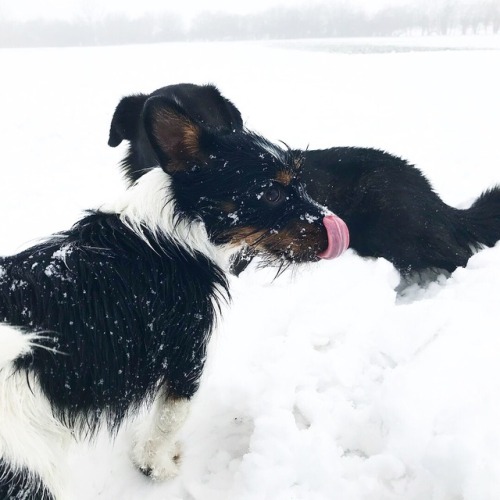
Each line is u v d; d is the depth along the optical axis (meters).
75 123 1.91
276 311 0.82
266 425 0.58
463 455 0.48
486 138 1.65
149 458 0.59
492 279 0.78
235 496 0.54
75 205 1.21
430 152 1.54
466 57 3.64
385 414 0.57
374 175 0.95
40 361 0.41
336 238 0.58
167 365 0.51
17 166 1.47
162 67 3.46
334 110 2.09
